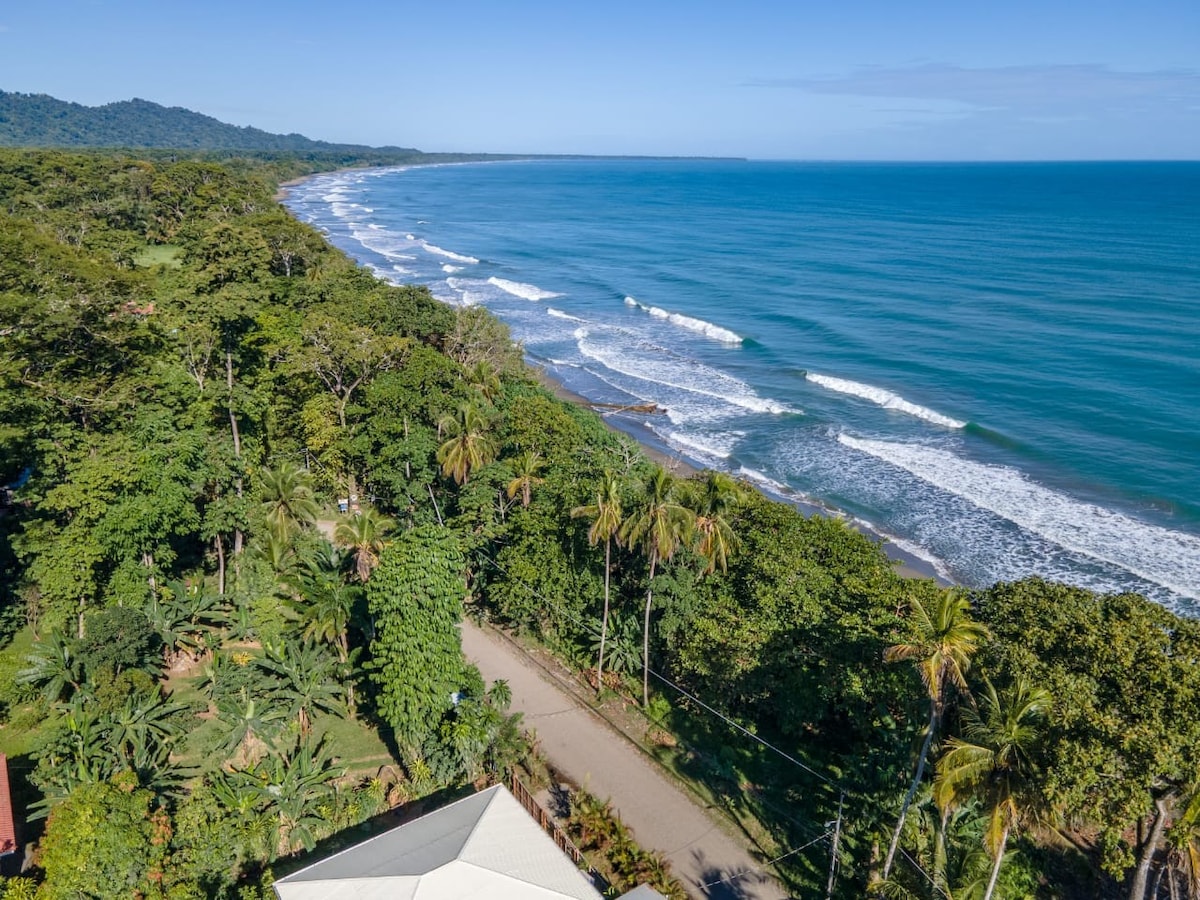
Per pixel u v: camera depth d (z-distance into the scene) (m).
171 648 37.84
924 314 112.56
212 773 30.64
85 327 47.19
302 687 34.59
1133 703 24.61
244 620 39.28
